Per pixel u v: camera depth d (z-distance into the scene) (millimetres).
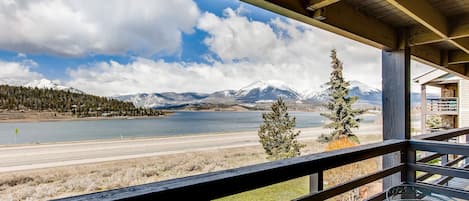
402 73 2672
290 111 15109
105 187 6203
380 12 2312
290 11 1699
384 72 2820
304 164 1516
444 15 2336
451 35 2410
